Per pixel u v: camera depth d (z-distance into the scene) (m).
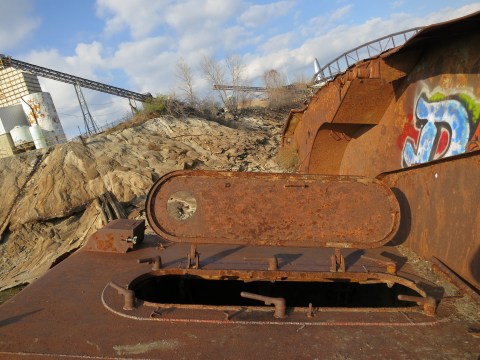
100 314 2.34
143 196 13.04
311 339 2.06
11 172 15.28
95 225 12.25
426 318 2.25
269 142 18.70
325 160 5.41
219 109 24.84
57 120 22.42
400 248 3.46
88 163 14.74
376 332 2.12
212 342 2.04
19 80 27.69
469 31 2.71
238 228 2.94
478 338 2.05
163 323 2.22
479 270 2.52
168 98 21.14
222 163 15.66
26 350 1.98
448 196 2.93
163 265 3.05
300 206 2.97
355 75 3.81
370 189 2.98
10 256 12.41
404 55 3.49
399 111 3.83
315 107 4.99
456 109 2.92
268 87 29.03
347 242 2.92
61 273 2.96
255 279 2.90
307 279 2.89
